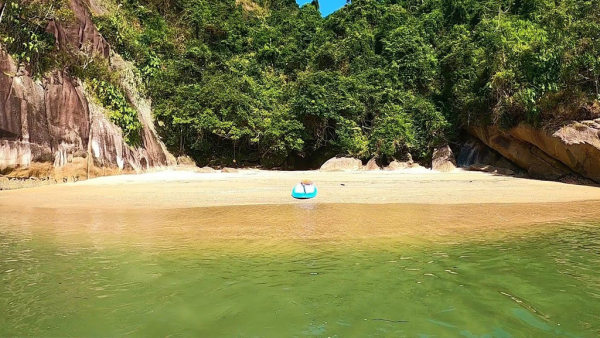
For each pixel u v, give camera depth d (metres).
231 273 5.35
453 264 5.75
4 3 18.16
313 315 3.95
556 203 12.52
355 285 4.85
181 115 30.41
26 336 3.43
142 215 10.16
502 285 4.83
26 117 17.66
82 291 4.60
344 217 9.75
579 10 22.94
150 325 3.69
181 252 6.46
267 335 3.49
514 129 25.23
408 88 38.28
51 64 19.97
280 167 35.50
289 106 35.34
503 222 9.12
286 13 53.62
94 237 7.55
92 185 18.41
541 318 3.87
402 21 46.62
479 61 30.14
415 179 22.64
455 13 45.09
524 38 26.83
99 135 22.44
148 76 30.97
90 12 27.69
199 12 43.41
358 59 40.84
